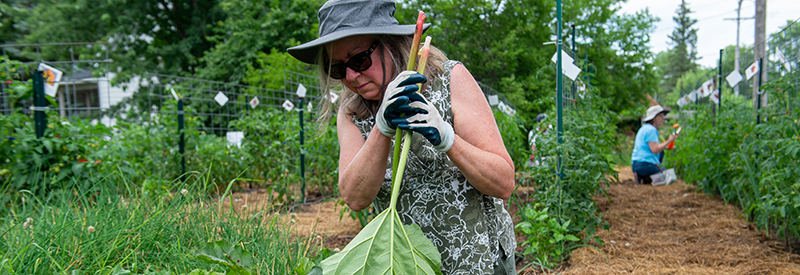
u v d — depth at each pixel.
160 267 2.19
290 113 6.99
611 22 15.82
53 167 4.01
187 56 17.48
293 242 2.77
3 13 17.47
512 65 12.99
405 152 1.23
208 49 18.92
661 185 7.10
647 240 3.98
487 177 1.24
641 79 16.39
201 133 6.66
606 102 5.14
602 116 5.09
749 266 3.31
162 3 18.42
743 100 6.12
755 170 4.49
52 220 2.54
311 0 15.09
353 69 1.30
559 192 3.61
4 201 3.46
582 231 3.93
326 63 1.42
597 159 4.02
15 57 17.00
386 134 1.25
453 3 12.31
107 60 4.73
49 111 4.31
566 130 3.98
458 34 13.01
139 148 5.82
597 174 3.94
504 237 1.54
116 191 3.31
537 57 13.27
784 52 4.71
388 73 1.35
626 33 15.49
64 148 4.13
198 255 1.42
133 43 18.47
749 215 4.45
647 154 7.21
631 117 17.88
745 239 3.95
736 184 4.73
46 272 1.96
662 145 7.15
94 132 4.59
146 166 5.69
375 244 1.20
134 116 16.12
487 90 7.13
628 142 14.78
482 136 1.28
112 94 18.14
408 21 12.80
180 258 2.19
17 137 3.97
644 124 7.54
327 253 1.45
